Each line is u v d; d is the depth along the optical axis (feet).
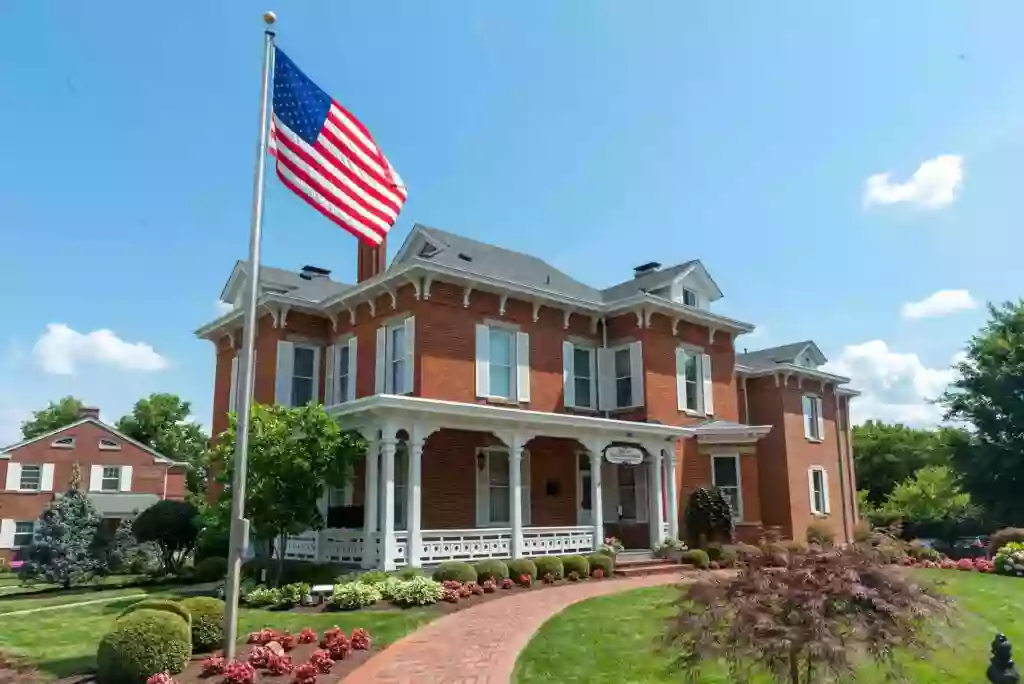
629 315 80.59
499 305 71.77
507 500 70.79
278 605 45.75
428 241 75.66
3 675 30.07
